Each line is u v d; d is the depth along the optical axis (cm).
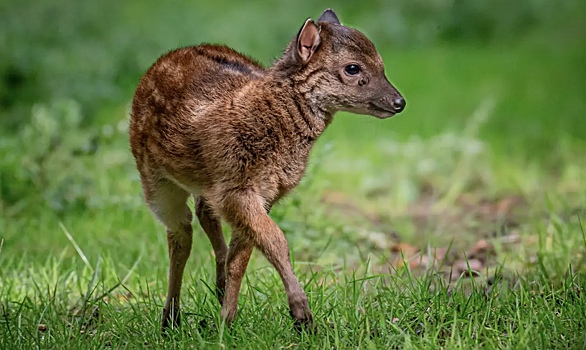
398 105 936
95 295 1053
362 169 1631
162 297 1055
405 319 902
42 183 1397
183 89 947
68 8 2173
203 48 1005
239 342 866
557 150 1738
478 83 2117
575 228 1205
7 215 1342
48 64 1908
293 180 937
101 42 2097
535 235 1230
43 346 879
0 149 1488
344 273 1029
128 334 912
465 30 2505
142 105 976
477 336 841
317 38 924
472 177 1602
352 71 931
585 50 2327
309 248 1193
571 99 2006
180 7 2441
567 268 1060
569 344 845
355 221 1369
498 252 1162
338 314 913
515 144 1789
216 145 905
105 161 1502
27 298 978
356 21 2481
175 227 961
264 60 2217
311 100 927
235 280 912
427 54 2358
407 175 1614
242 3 2564
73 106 1554
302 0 2552
